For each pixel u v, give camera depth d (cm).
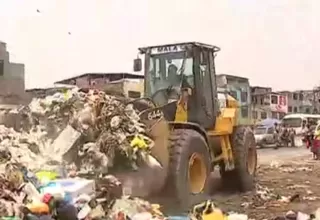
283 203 1053
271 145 3453
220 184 1229
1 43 2639
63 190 580
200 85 1077
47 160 736
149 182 837
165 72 1081
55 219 548
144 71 1101
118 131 815
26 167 650
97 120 813
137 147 817
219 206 973
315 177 1552
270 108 5247
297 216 707
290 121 3769
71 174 719
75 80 3369
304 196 1156
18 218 509
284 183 1398
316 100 5938
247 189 1225
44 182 615
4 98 1992
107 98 852
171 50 1086
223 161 1158
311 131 3166
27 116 851
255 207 998
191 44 1073
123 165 810
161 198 893
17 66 2575
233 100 1285
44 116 832
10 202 532
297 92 5859
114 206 647
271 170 1780
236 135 1234
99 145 793
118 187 691
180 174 901
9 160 639
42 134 802
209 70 1122
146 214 641
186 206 898
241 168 1215
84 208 576
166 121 942
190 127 1001
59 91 941
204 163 988
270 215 905
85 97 836
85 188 614
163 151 889
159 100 1062
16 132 804
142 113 912
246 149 1234
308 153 2802
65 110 827
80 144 791
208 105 1105
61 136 794
